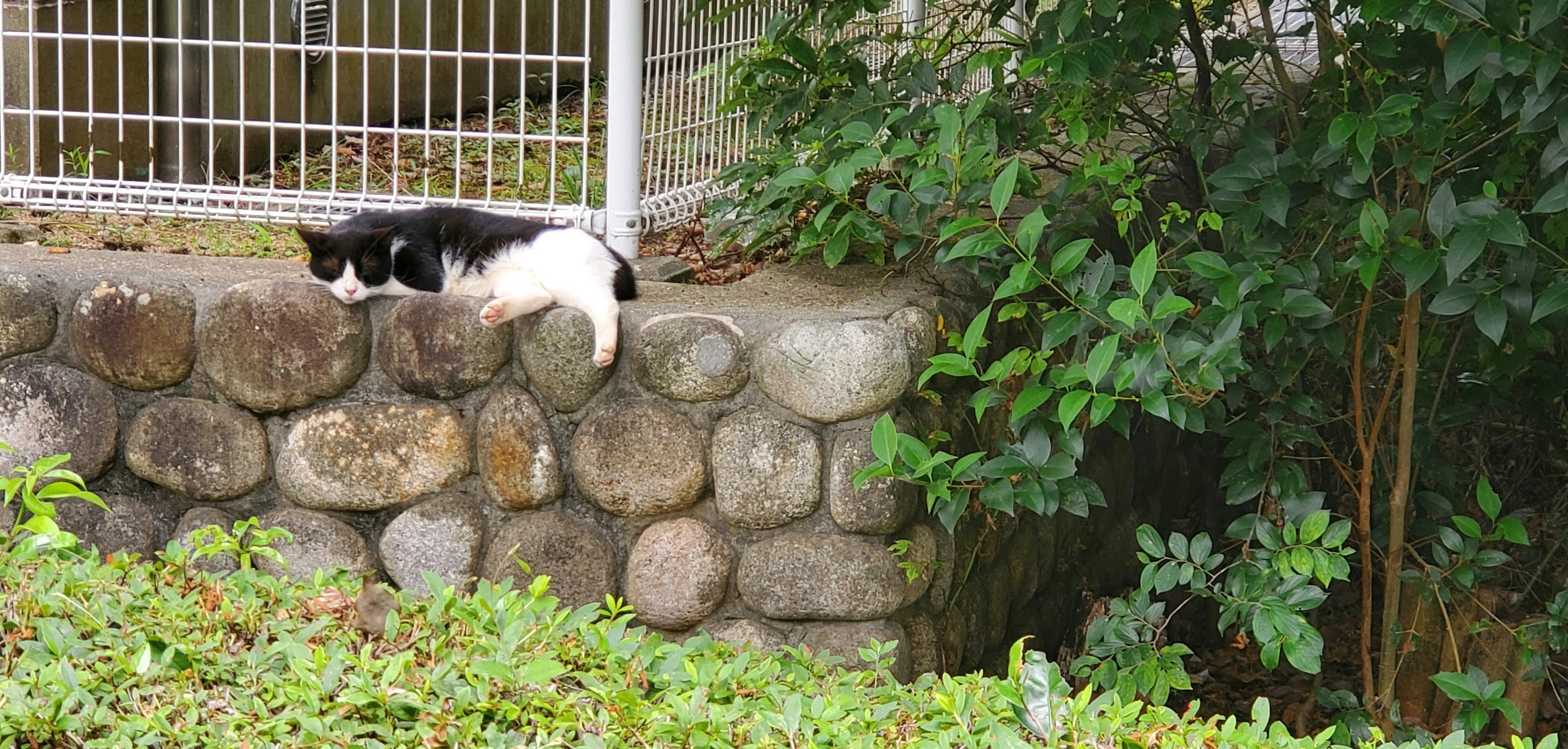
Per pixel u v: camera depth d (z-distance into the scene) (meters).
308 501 3.74
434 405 3.70
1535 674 4.18
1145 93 4.35
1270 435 3.99
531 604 2.90
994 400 3.49
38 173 5.02
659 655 2.88
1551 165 3.22
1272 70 4.94
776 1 5.27
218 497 3.78
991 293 4.39
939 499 3.74
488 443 3.68
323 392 3.69
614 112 4.39
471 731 2.43
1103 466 5.20
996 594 4.36
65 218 4.74
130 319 3.68
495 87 7.30
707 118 4.94
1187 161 4.86
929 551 3.83
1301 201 3.76
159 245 4.57
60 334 3.73
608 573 3.72
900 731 2.71
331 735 2.36
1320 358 4.75
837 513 3.61
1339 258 4.07
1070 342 4.43
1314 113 4.00
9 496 2.88
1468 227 3.16
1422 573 4.22
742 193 4.48
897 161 4.38
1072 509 3.62
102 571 2.90
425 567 3.73
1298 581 3.55
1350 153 3.61
